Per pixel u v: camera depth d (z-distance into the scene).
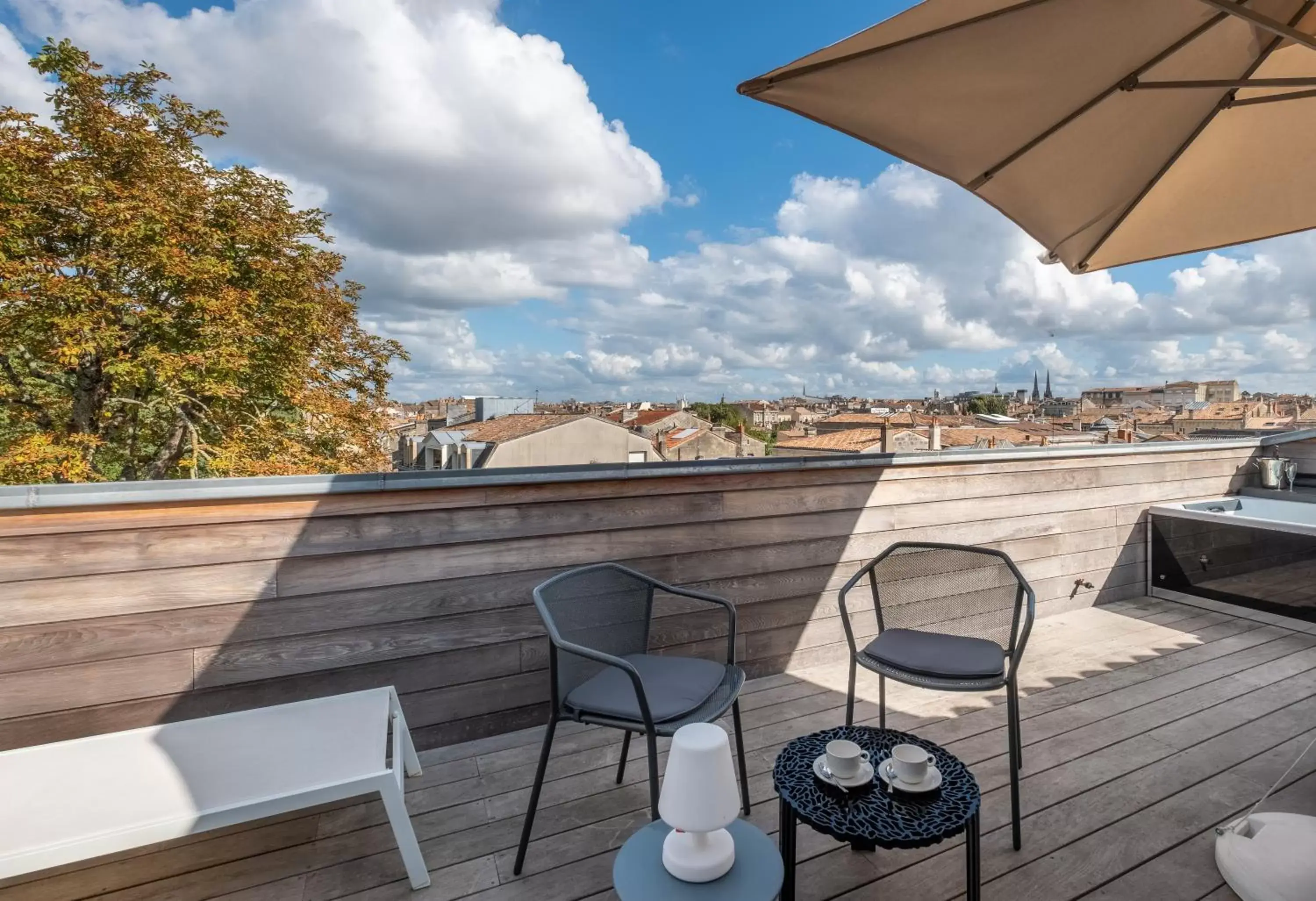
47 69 13.40
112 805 1.53
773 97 1.35
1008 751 2.33
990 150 1.56
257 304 14.92
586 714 1.75
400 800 1.67
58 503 1.88
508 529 2.49
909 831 1.25
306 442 16.08
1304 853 1.64
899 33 1.18
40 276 12.35
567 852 1.85
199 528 2.09
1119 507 4.09
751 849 1.32
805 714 2.66
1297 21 1.26
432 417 46.66
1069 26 1.22
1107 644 3.40
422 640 2.37
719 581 2.90
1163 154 1.66
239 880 1.74
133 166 13.85
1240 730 2.48
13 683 1.91
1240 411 32.81
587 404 75.69
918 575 2.46
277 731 1.86
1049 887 1.68
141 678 2.04
